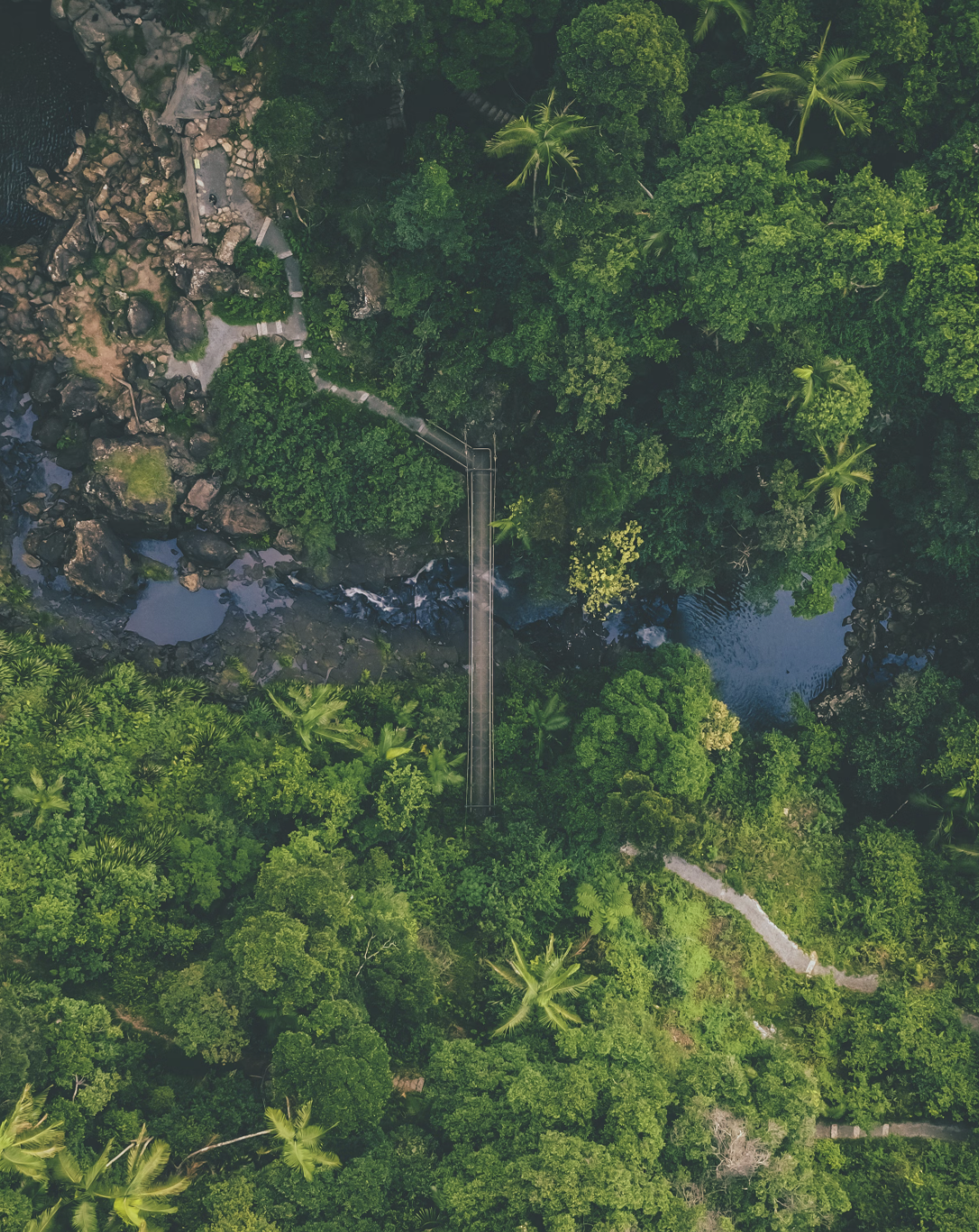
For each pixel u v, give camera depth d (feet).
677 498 197.67
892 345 186.91
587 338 180.34
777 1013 192.24
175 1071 166.91
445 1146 162.71
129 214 191.21
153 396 193.88
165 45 186.50
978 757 192.03
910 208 168.76
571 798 190.90
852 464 184.34
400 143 188.55
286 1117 149.48
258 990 160.45
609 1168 151.12
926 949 196.34
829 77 163.02
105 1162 148.05
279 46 186.80
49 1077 155.43
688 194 164.66
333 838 183.21
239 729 196.54
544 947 187.62
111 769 184.24
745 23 168.14
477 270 188.65
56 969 168.86
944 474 188.85
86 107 194.29
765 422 188.65
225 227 190.08
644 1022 175.73
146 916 174.19
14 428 197.67
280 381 193.26
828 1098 184.34
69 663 195.93
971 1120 180.34
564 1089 159.02
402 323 192.54
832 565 197.16
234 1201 146.20
